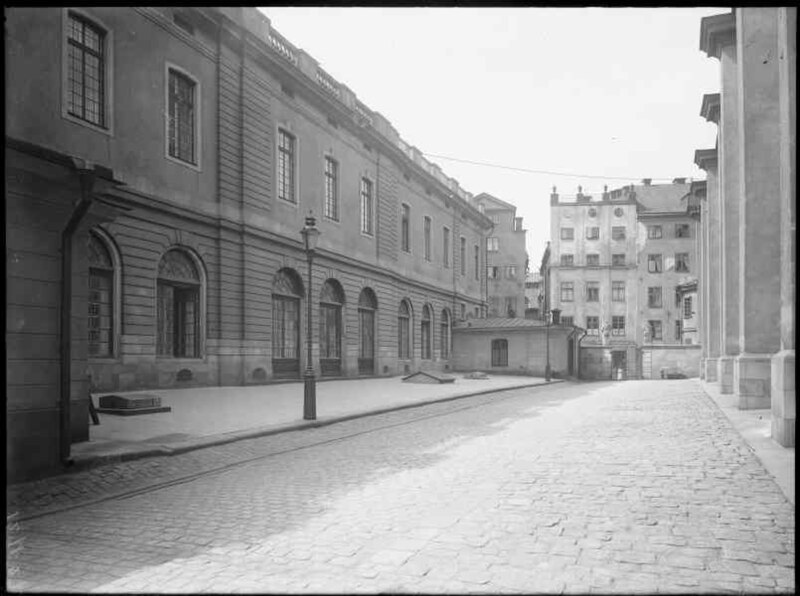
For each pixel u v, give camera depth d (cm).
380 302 3362
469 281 4894
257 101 2353
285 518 611
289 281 2600
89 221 934
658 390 2397
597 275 6581
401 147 3744
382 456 960
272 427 1217
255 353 2291
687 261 6406
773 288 1373
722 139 1905
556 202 6725
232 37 2216
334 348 2945
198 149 2091
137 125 1844
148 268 1886
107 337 1778
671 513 595
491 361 4353
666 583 427
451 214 4550
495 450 980
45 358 780
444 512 617
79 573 471
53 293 791
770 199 1354
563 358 4216
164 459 917
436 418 1494
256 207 2325
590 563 467
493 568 461
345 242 3002
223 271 2172
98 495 713
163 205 1928
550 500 653
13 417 743
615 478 750
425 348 4088
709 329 2720
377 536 545
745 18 1348
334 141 2933
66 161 774
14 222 739
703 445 968
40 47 1473
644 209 6625
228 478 810
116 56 1775
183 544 536
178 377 1991
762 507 612
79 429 970
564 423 1319
